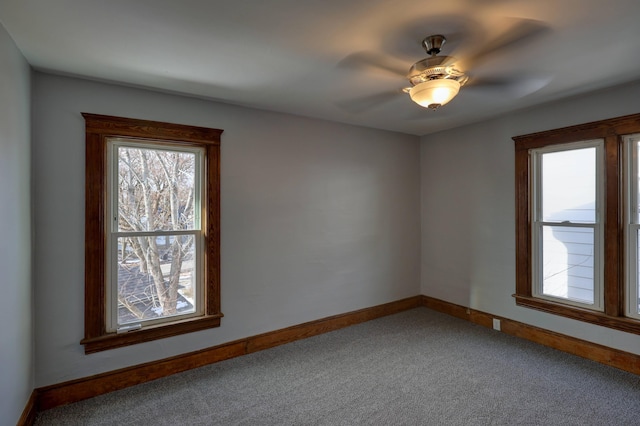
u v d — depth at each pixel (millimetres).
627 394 2422
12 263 1906
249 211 3219
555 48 2059
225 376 2771
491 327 3744
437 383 2613
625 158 2775
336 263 3818
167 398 2463
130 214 2709
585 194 3031
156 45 1993
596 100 2887
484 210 3811
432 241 4453
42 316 2354
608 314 2838
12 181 1907
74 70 2332
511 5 1609
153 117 2744
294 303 3510
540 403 2330
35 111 2324
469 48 2057
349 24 1776
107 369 2568
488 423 2131
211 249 2992
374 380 2674
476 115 3553
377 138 4164
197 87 2680
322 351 3227
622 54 2141
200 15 1679
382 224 4215
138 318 2748
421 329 3750
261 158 3287
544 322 3291
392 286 4316
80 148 2479
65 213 2430
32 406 2209
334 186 3795
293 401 2408
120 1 1552
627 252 2785
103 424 2174
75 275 2467
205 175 2996
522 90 2809
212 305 3000
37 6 1583
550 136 3191
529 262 3389
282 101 3045
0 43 1727
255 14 1673
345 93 2848
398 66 2312
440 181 4328
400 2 1582
